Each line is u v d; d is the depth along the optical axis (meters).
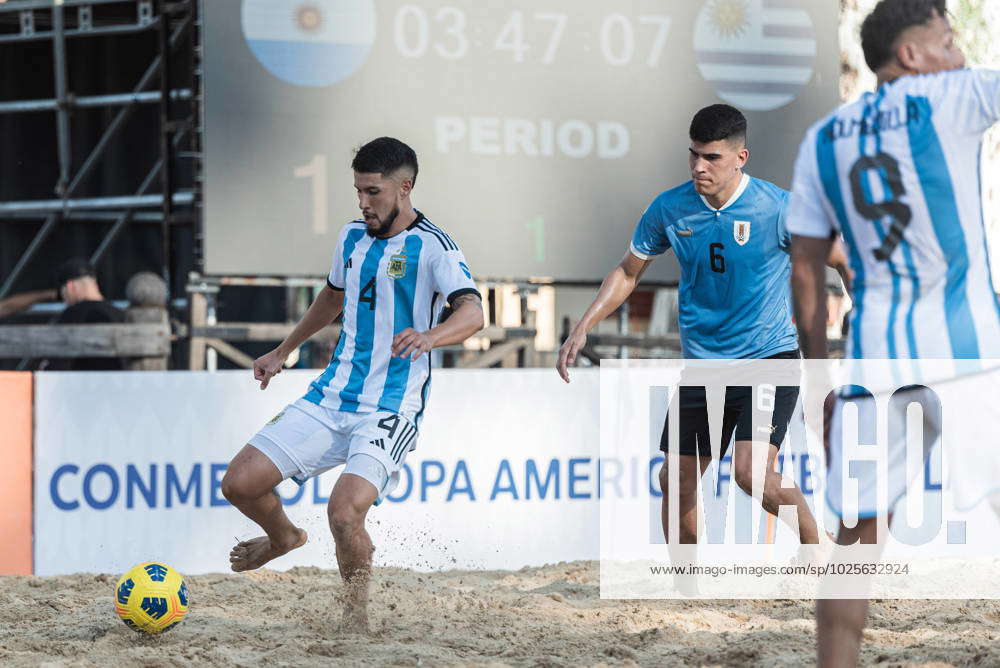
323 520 17.27
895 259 8.21
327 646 11.23
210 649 11.38
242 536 17.22
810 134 8.60
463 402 17.75
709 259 13.65
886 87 8.30
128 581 11.65
